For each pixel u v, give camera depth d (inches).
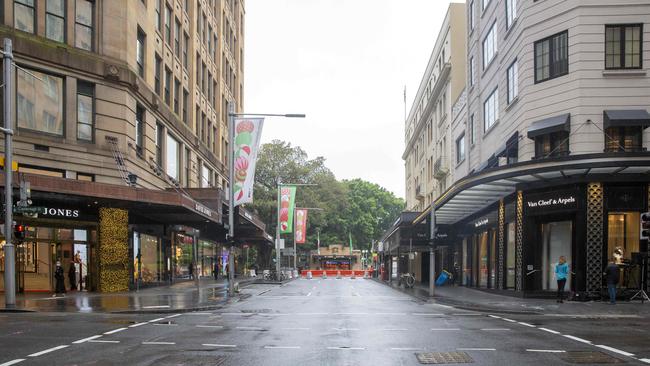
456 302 861.8
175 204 1106.7
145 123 1267.2
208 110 2005.4
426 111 2308.1
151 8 1325.0
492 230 1210.0
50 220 1040.2
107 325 578.6
